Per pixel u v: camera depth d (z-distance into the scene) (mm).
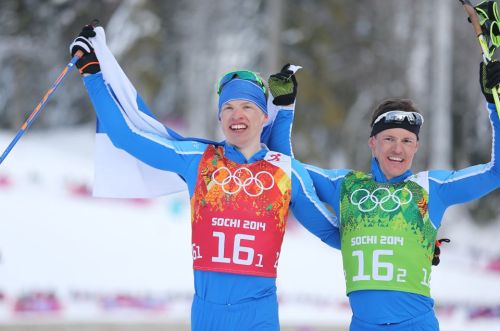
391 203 13898
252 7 82625
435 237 14195
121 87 14414
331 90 84250
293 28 81562
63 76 14391
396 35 84562
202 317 13367
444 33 75250
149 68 85625
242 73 14047
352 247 13938
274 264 13516
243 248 13336
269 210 13492
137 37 83875
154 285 48062
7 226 54062
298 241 61812
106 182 15062
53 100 90125
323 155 83750
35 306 40750
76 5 83250
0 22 83688
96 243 53750
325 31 82062
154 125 14594
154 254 53469
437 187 14086
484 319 46312
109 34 83750
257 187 13570
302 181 13977
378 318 13523
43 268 48406
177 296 45125
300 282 52031
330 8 83000
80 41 14312
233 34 83438
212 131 86000
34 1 82875
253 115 13742
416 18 83688
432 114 78750
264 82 14336
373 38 85062
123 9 84375
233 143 13852
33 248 51156
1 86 87438
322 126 81812
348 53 84312
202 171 13805
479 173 13852
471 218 82375
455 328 43625
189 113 86250
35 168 68625
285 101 15273
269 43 76875
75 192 63219
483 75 13945
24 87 87000
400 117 14078
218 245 13383
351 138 84062
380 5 85438
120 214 60406
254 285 13297
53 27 83625
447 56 77062
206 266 13398
